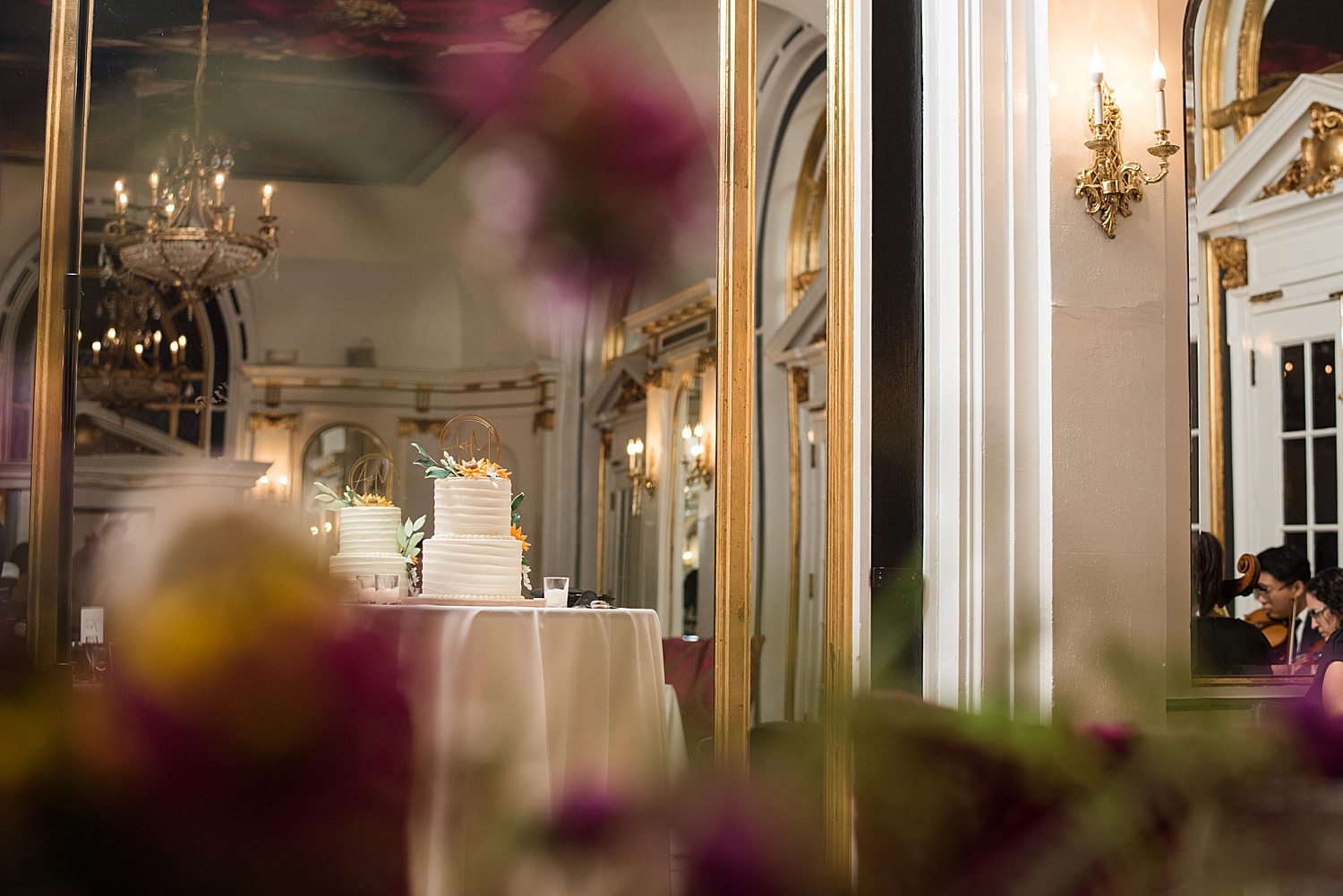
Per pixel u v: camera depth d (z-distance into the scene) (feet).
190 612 1.36
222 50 24.07
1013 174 13.62
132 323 23.13
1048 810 1.55
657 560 22.82
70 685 1.35
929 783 1.61
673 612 22.88
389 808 1.36
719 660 15.17
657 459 23.30
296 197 26.18
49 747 1.28
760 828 1.29
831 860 1.37
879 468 14.06
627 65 23.21
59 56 13.23
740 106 15.81
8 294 12.80
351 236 26.78
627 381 24.16
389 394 27.09
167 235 23.24
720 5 15.94
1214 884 1.45
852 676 1.95
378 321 27.07
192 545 1.42
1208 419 17.79
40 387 12.84
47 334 12.85
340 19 24.31
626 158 23.04
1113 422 13.46
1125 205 13.66
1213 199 17.94
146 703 1.32
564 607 14.66
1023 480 13.30
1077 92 13.76
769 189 22.50
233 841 1.30
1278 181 17.98
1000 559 13.16
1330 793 1.53
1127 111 13.93
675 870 1.29
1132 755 1.54
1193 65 17.75
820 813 1.65
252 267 25.50
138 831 1.28
